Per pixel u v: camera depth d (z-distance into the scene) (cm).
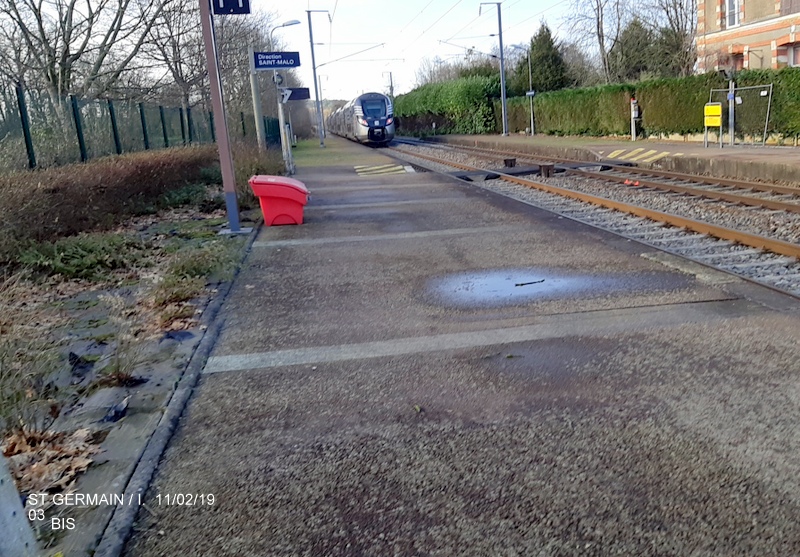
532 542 279
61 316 654
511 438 366
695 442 352
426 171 2164
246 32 3584
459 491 318
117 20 2117
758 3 3075
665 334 515
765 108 2269
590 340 512
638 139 3097
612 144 2825
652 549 271
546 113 4222
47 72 2081
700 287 638
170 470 352
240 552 283
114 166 1216
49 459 365
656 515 292
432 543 282
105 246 875
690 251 806
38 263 788
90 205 1059
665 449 346
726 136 2514
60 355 538
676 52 4247
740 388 414
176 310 639
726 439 353
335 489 326
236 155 1806
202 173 1873
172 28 2536
